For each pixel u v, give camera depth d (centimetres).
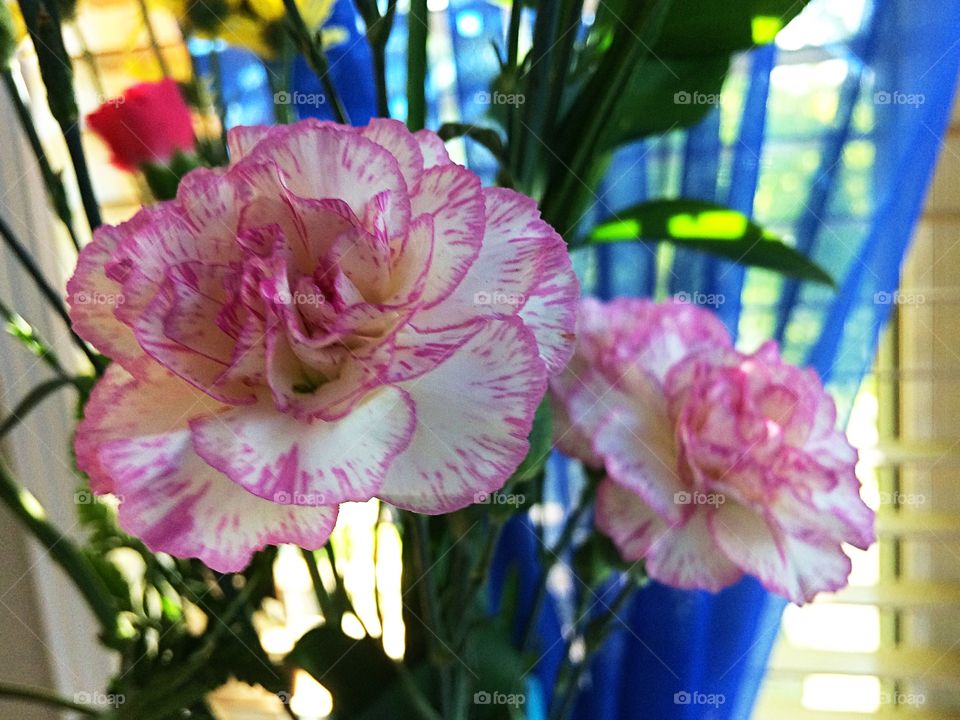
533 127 16
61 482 27
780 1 18
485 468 11
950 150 28
